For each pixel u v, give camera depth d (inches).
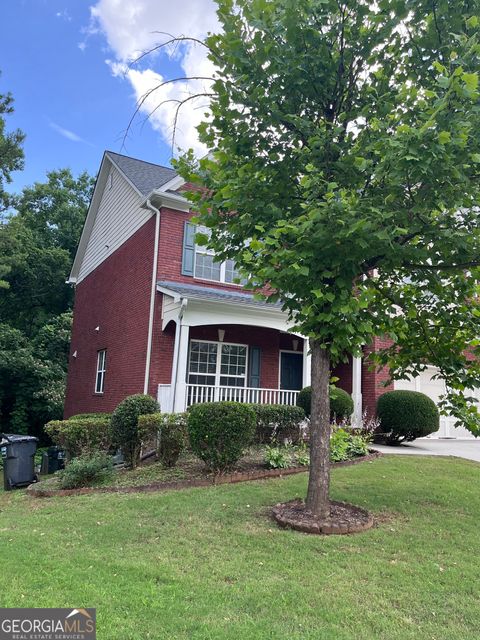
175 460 315.3
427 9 174.6
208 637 111.6
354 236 153.3
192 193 201.5
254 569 151.2
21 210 1027.3
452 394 220.2
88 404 604.4
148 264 472.4
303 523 187.9
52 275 965.8
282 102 193.8
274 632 114.4
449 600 133.3
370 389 498.6
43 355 833.5
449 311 222.8
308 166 160.1
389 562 158.4
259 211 182.9
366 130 181.2
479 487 269.4
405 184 163.0
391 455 367.2
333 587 138.8
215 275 491.5
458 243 175.5
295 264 145.6
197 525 195.2
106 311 584.1
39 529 199.0
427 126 136.0
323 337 177.6
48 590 134.3
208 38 186.7
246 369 506.3
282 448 357.7
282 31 172.7
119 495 251.9
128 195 555.2
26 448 345.7
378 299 220.1
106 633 112.3
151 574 146.3
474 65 161.8
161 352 441.4
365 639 112.8
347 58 189.5
